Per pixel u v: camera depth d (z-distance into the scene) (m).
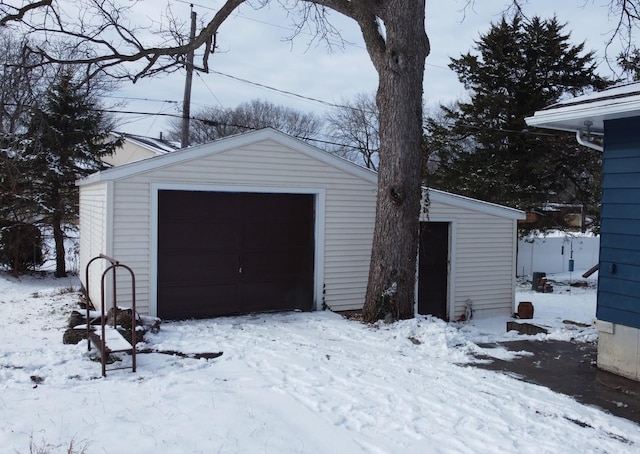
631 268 6.22
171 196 9.22
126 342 6.11
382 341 7.60
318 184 10.32
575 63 22.22
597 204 22.02
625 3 10.95
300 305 10.44
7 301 12.90
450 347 7.40
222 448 4.03
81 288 13.81
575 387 5.86
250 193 9.88
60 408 4.73
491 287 12.80
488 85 22.98
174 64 11.29
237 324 8.82
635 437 4.53
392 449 4.16
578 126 7.25
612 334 6.42
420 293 12.01
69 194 17.66
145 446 4.00
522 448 4.24
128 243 8.75
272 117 42.06
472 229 12.47
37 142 15.64
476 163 22.69
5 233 16.88
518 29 22.17
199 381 5.59
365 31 9.17
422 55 8.91
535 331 9.31
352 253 10.74
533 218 20.08
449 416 4.85
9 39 18.42
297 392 5.34
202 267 9.52
